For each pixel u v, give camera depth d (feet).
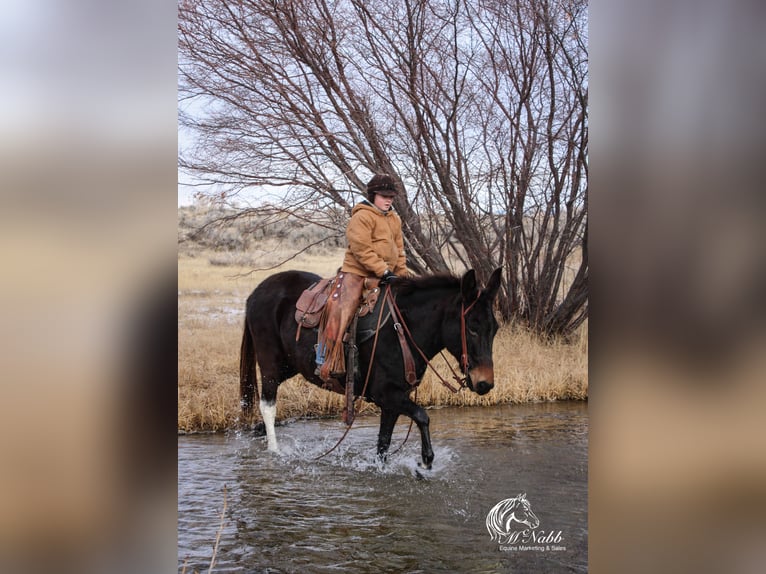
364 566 11.89
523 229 31.71
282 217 27.81
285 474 16.55
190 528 13.28
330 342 16.58
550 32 28.76
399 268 17.67
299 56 26.25
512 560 12.30
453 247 30.76
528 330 30.35
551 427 21.16
